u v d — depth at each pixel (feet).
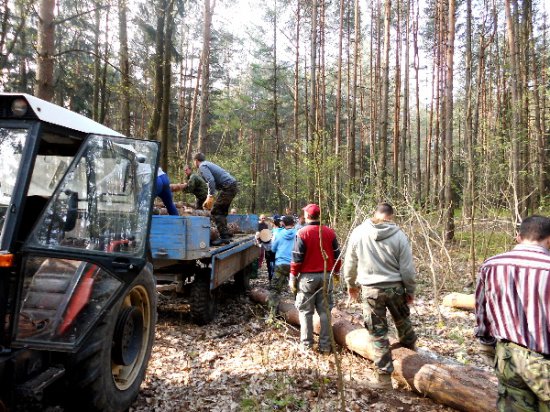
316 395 13.55
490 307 8.59
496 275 8.47
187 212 24.86
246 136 106.11
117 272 10.87
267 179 113.09
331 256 17.56
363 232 14.34
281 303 22.50
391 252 13.85
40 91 26.30
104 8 30.78
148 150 12.26
